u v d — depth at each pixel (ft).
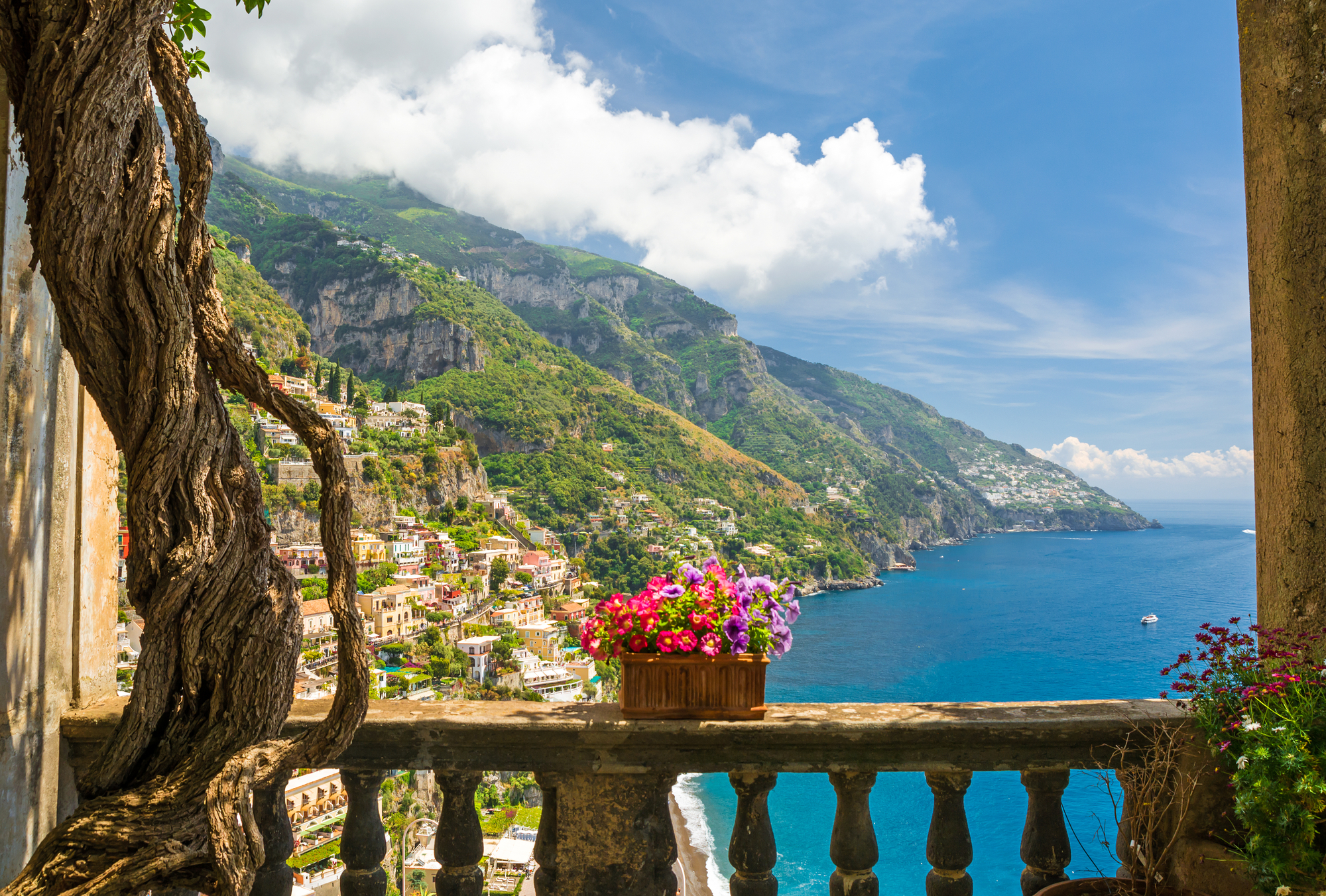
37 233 5.20
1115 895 6.88
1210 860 6.73
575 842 7.05
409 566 290.35
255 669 5.74
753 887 7.04
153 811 5.48
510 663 234.38
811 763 7.09
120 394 5.51
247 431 237.25
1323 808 5.88
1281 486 7.66
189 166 5.70
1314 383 7.36
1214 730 6.75
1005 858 108.88
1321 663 6.44
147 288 5.39
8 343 6.38
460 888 7.05
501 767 7.04
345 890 6.97
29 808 6.71
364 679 5.64
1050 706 7.59
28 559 6.70
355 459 330.75
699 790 161.68
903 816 128.47
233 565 5.68
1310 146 7.43
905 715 7.23
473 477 426.92
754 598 7.39
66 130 4.95
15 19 5.12
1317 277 7.39
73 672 7.38
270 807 6.81
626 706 7.12
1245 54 8.11
